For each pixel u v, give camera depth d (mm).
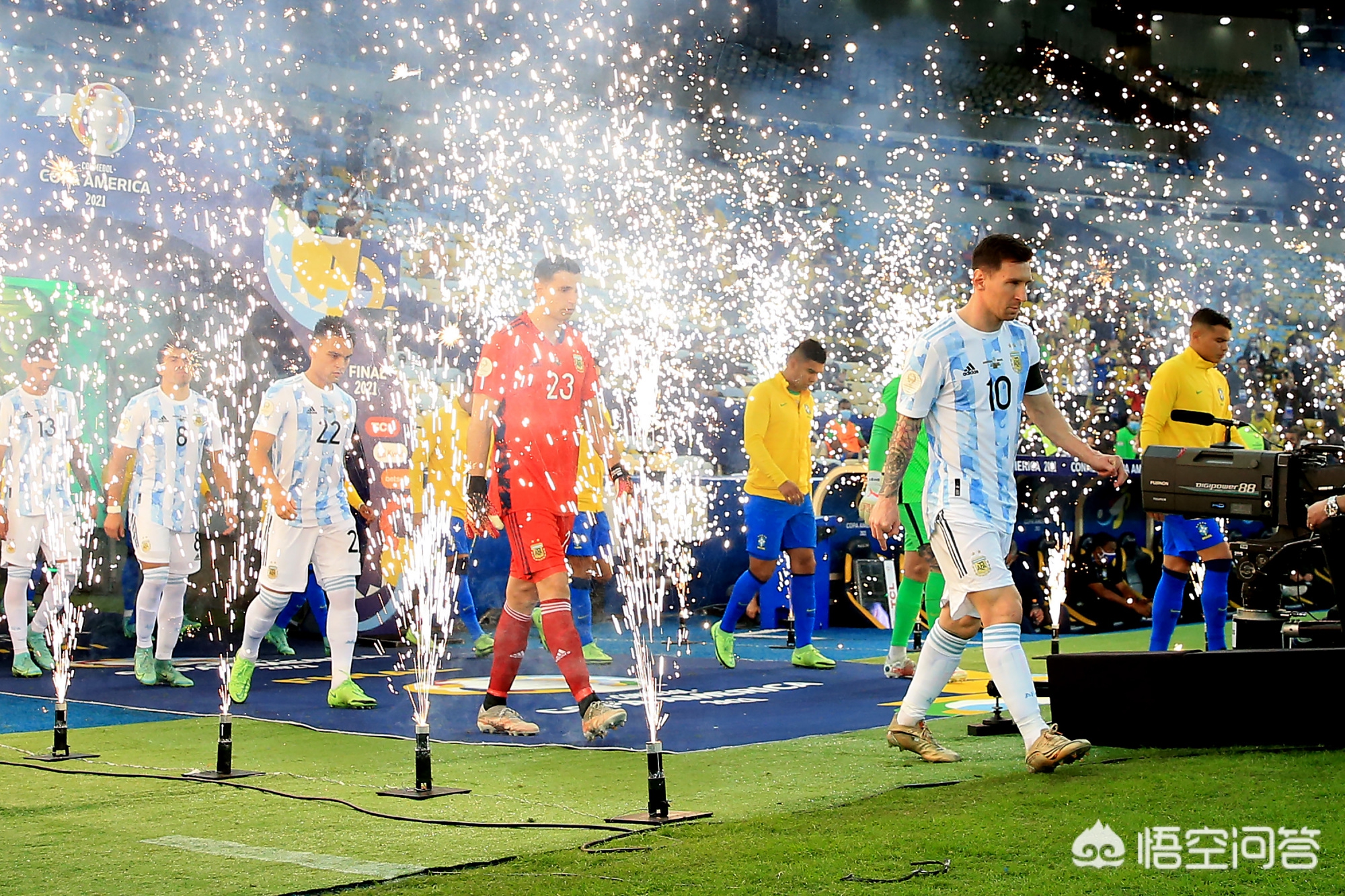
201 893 2773
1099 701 4449
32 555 7523
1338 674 4129
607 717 4785
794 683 6910
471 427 5074
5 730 5445
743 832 3238
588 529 7973
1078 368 18484
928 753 4336
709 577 11344
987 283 4262
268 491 5984
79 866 3045
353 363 9570
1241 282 22438
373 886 2830
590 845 3164
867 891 2617
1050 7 24719
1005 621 4125
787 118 21109
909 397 4281
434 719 5621
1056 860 2818
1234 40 25531
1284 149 24703
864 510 6973
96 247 10727
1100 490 11000
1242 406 19297
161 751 4883
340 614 6145
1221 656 4254
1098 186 22797
